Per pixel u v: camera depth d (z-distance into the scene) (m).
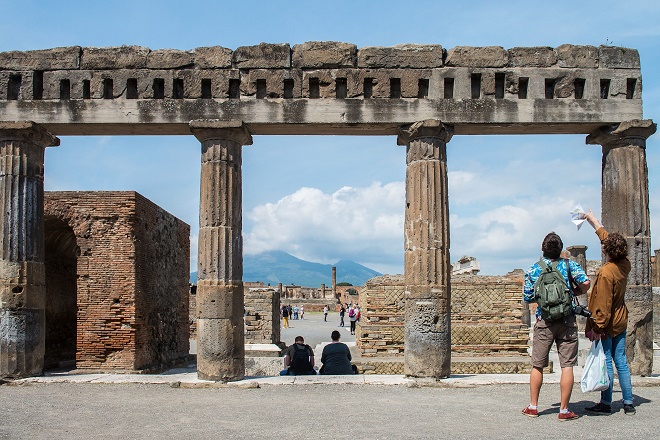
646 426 11.35
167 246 26.58
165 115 16.53
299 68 16.62
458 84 16.58
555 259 11.95
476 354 23.70
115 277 22.27
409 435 10.76
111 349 22.09
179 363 27.66
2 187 16.72
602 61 16.81
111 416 12.33
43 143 17.25
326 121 16.44
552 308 11.58
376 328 24.38
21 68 16.86
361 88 16.52
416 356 16.12
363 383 15.93
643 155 16.77
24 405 13.41
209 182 16.38
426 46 16.67
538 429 11.14
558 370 22.72
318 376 16.92
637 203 16.56
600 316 12.05
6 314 16.56
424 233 16.31
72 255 28.05
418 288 16.27
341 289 107.56
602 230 12.55
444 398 14.07
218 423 11.70
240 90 16.59
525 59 16.72
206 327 16.11
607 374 12.05
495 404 13.37
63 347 27.09
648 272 16.50
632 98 16.89
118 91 16.62
